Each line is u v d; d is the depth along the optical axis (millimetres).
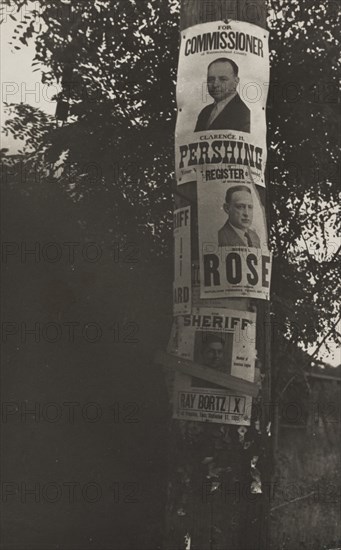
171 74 7125
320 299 7355
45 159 6840
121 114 7070
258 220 4781
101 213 6906
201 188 4770
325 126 7141
